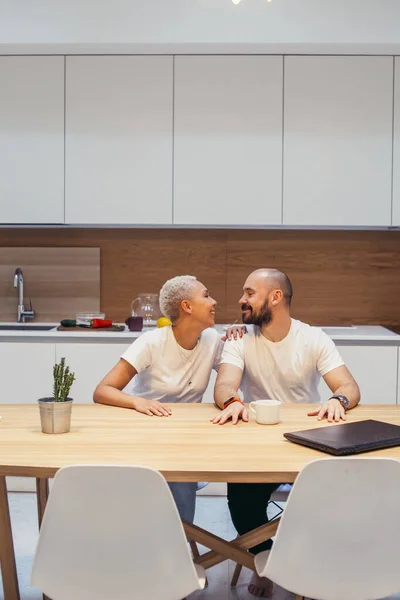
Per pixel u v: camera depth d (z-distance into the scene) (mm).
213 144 3957
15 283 4266
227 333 2635
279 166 3961
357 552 1495
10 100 3957
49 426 1933
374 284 4352
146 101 3945
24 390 3746
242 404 2211
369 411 2270
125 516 1433
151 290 4371
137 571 1475
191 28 3766
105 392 2359
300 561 1515
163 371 2545
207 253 4355
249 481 1592
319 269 4355
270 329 2561
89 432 1958
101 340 3732
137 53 3922
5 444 1818
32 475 1621
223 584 2631
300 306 4371
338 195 3969
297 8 3754
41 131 3967
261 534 1877
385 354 3723
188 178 3973
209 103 3941
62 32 3781
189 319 2475
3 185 3994
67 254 4332
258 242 4344
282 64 3926
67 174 3980
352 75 3924
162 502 1421
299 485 1449
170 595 1496
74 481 1409
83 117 3957
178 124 3953
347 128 3941
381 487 1448
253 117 3943
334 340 3727
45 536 1472
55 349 3727
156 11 3760
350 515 1468
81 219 3998
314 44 3781
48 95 3953
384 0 3738
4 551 2027
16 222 4012
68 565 1482
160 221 3992
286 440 1879
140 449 1774
